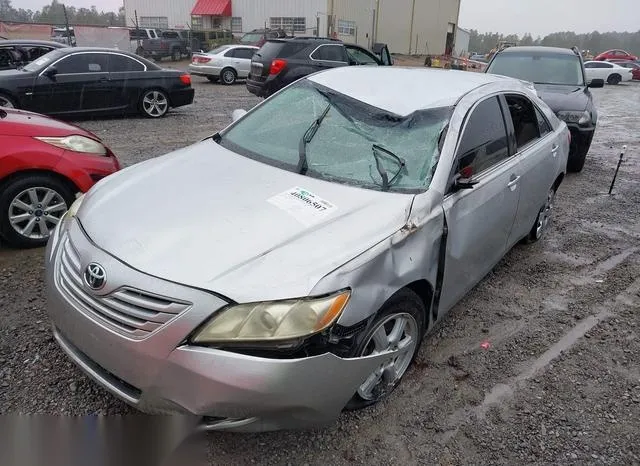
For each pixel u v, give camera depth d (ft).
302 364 6.97
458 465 8.14
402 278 8.36
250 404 6.86
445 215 9.48
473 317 12.46
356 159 10.10
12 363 9.64
